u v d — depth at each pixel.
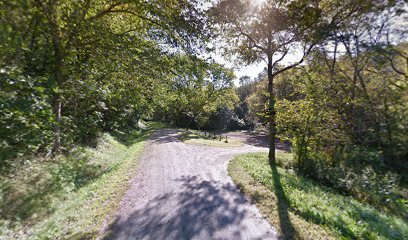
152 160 9.58
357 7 9.29
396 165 8.23
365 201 6.10
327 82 10.70
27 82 3.49
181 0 6.61
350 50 11.21
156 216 4.17
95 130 9.60
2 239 2.98
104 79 7.82
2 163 4.05
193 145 15.34
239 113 50.25
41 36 5.24
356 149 8.95
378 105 9.68
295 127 9.28
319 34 9.52
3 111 3.30
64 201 4.45
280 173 7.97
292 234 3.60
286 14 9.39
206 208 4.58
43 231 3.33
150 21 7.16
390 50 9.89
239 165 8.93
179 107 37.00
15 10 3.91
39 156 5.56
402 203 5.55
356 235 3.58
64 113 7.62
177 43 7.33
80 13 5.54
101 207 4.44
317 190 6.28
